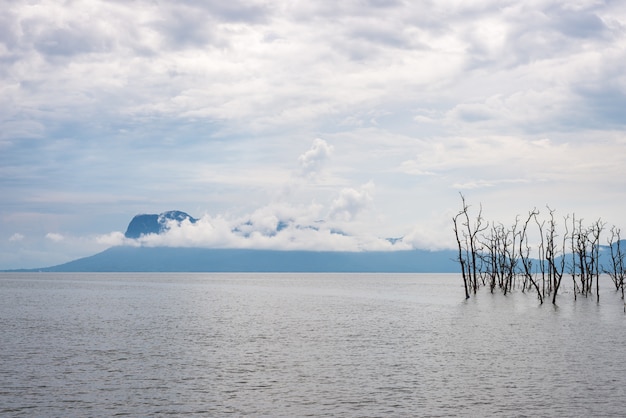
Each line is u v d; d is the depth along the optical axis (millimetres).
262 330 68750
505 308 98062
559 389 36438
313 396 35219
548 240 101938
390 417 30984
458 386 37406
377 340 58844
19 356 49125
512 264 135500
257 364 45375
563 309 94438
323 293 171750
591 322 74250
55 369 43281
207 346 55062
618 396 34719
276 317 87125
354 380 39406
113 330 68875
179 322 78938
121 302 125438
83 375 41156
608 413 31344
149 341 58719
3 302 124062
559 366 43688
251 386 37812
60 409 32562
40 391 36469
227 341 58688
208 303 122375
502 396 34844
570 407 32500
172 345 55781
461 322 75938
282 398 34781
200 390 36781
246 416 31328
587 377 39750
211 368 43750
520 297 126188
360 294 163125
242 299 138625
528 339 58406
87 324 76125
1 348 53750
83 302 124875
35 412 32000
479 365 44344
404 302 121938
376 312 95750
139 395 35562
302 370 42906
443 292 167750
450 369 42875
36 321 80375
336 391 36375
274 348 53750
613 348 52219
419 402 33719
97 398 34875
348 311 98500
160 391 36531
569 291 148500
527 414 31281
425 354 49719
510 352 50344
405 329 68750
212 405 33375
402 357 48312
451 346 54188
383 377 40281
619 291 153375
